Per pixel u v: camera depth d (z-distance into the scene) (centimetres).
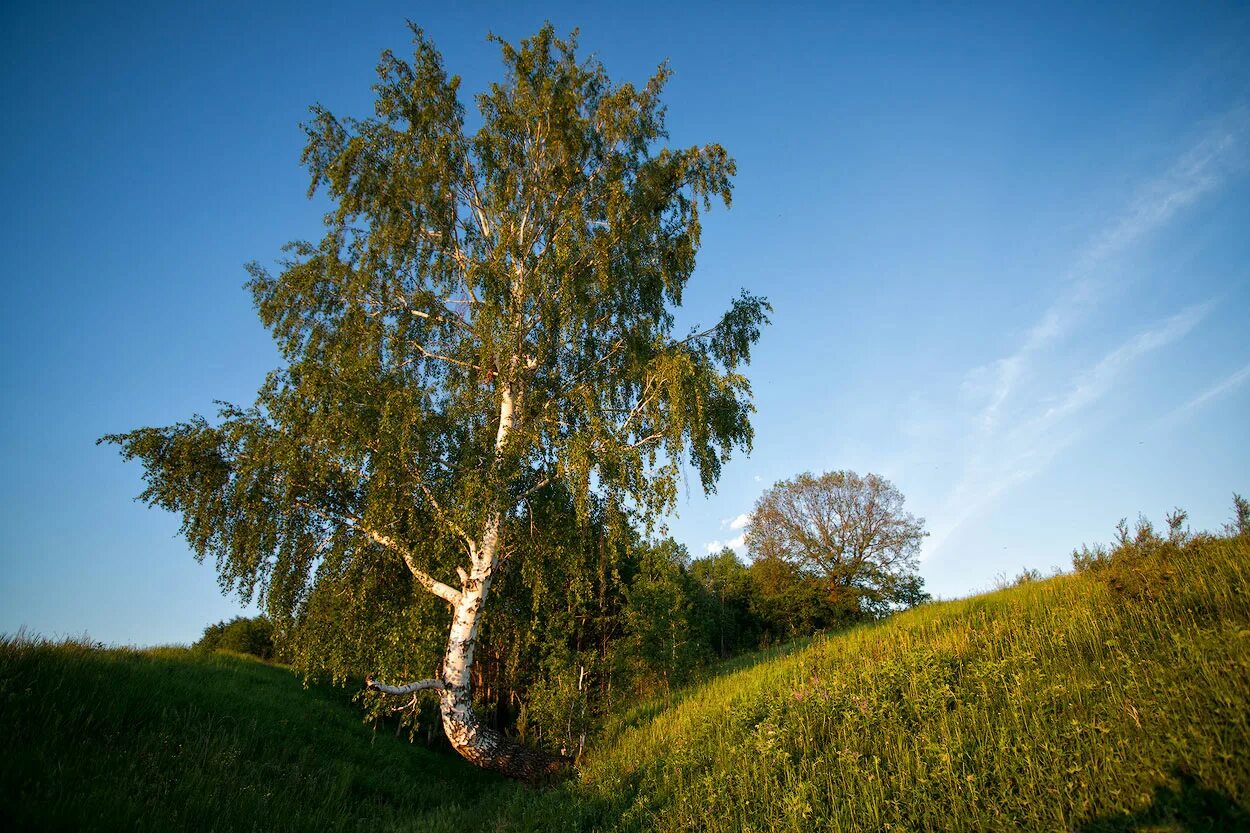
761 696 1109
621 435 1359
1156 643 746
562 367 1502
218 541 1248
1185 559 967
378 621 1302
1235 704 518
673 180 1552
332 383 1223
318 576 1262
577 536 1443
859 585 4253
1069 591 1174
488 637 1661
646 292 1529
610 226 1415
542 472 1418
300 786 1073
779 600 4294
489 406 1402
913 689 846
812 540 4400
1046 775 548
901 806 596
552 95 1497
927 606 1753
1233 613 758
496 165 1475
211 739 1087
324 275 1380
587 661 1584
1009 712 686
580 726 1352
